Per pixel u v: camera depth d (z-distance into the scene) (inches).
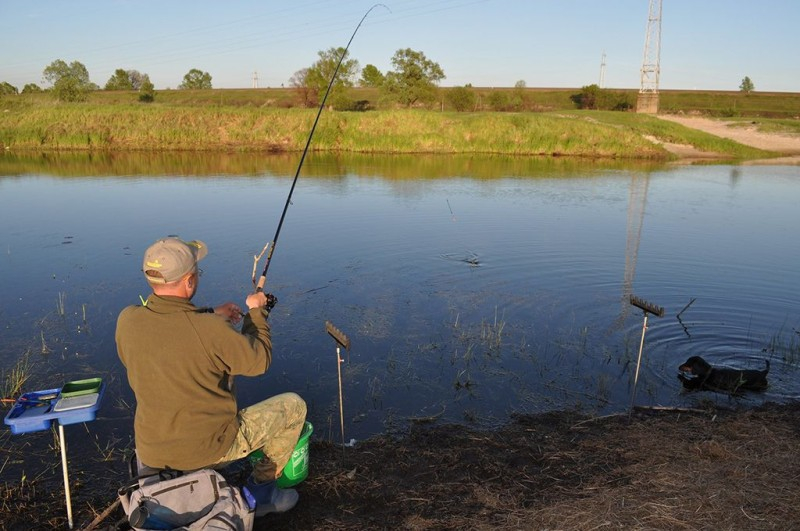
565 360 239.6
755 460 154.8
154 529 101.6
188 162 917.2
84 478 155.4
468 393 210.4
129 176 739.4
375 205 561.9
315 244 412.2
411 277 343.3
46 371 220.1
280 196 601.3
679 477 146.3
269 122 1199.6
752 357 246.5
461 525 130.8
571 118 1354.6
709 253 402.9
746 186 729.6
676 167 957.2
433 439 176.6
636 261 378.9
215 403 110.7
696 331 271.9
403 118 1217.4
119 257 370.6
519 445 171.9
